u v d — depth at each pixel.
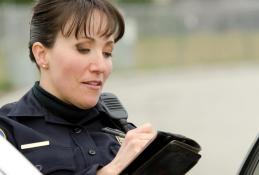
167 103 28.20
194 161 4.26
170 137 4.19
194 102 28.55
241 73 43.66
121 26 4.92
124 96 31.17
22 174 3.84
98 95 4.85
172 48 48.62
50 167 4.61
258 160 5.50
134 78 40.03
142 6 49.34
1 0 47.28
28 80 35.34
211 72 44.75
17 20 35.38
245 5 54.41
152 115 24.56
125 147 4.37
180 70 45.97
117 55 43.81
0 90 34.56
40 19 4.82
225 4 54.62
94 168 4.45
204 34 51.28
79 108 4.89
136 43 45.56
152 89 34.19
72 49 4.74
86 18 4.69
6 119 4.73
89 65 4.75
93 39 4.74
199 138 19.58
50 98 4.87
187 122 22.80
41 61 4.88
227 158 16.69
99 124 5.12
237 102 28.53
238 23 53.88
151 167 4.23
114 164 4.37
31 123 4.84
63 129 4.85
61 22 4.71
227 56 52.34
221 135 20.06
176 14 49.44
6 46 35.50
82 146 4.81
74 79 4.77
